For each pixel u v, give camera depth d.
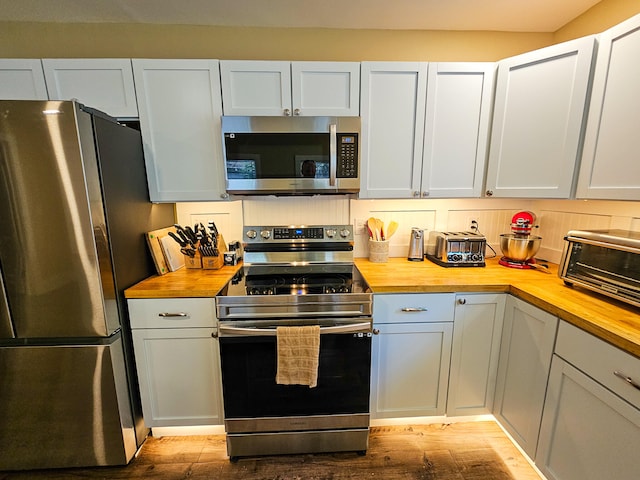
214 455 1.56
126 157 1.47
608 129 1.27
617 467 0.97
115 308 1.38
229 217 1.98
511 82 1.56
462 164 1.71
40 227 1.22
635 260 1.13
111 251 1.36
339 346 1.43
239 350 1.40
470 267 1.82
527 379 1.38
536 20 1.71
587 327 1.06
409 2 1.53
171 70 1.56
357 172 1.62
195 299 1.47
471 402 1.65
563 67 1.40
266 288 1.47
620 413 0.95
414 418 1.73
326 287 1.49
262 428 1.49
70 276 1.26
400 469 1.47
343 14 1.65
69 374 1.35
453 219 2.05
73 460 1.44
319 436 1.52
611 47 1.24
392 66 1.60
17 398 1.35
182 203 1.95
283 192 1.66
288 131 1.56
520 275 1.65
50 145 1.16
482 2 1.53
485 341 1.58
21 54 1.75
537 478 1.42
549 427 1.25
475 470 1.46
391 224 1.94
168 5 1.56
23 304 1.27
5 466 1.42
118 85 1.56
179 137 1.63
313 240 1.94
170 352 1.52
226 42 1.78
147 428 1.62
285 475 1.45
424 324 1.54
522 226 1.79
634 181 1.18
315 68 1.58
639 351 0.88
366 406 1.50
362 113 1.64
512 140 1.60
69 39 1.74
